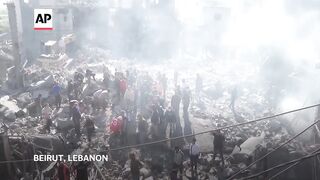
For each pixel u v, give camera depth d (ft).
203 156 59.77
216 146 56.18
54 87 73.20
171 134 65.92
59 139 58.34
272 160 54.34
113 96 79.10
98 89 80.84
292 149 56.54
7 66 97.40
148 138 64.28
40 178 50.98
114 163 57.47
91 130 61.62
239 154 57.98
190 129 68.69
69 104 70.38
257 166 54.44
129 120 68.18
